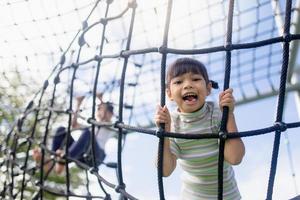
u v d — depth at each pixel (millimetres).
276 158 786
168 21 855
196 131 1027
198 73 1034
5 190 1960
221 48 813
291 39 798
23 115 2006
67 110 1415
